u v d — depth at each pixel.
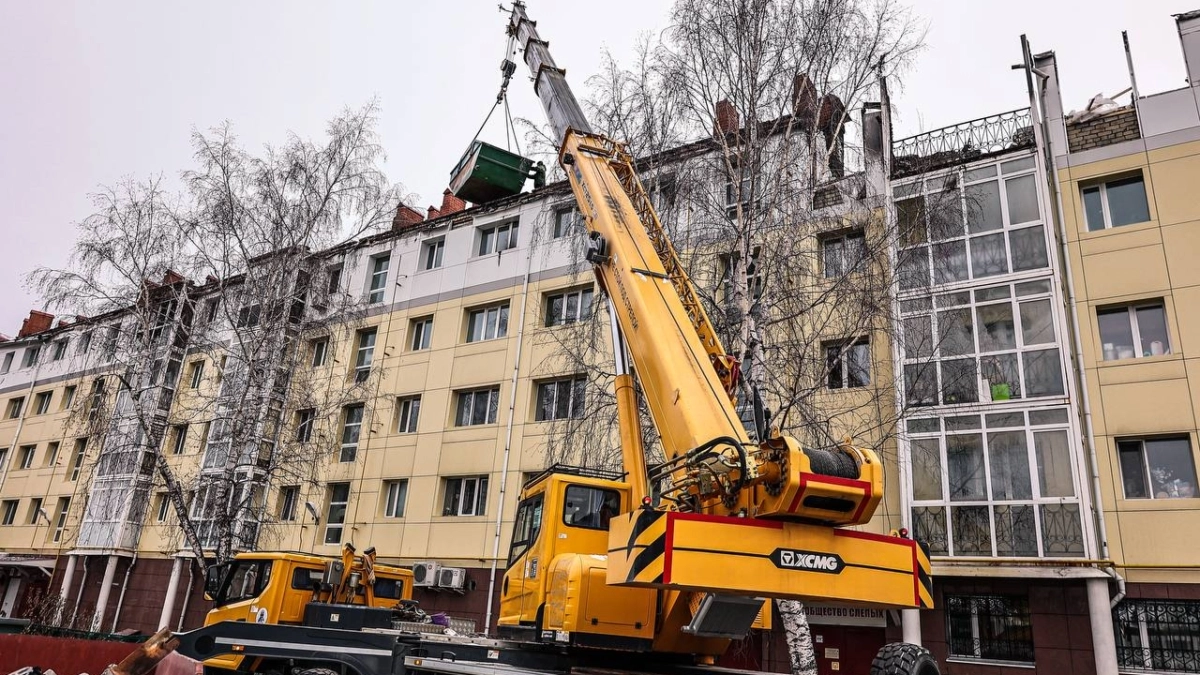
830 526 5.07
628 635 7.07
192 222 19.30
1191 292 14.41
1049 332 14.75
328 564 12.12
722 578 4.70
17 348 40.62
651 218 8.95
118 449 20.36
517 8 15.03
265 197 19.81
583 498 8.10
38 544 32.59
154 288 20.38
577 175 9.98
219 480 18.55
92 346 20.72
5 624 17.94
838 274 13.45
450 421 22.89
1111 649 12.77
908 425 15.25
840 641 15.38
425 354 24.34
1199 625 12.72
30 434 36.72
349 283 26.39
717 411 6.15
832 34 12.91
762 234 12.55
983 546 14.09
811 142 12.70
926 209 14.37
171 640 8.36
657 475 6.75
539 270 22.84
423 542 21.69
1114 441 14.33
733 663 15.33
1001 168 16.30
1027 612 13.91
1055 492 13.80
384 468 23.48
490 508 20.84
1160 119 15.68
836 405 15.72
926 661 6.18
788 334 12.53
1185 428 13.76
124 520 28.03
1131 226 15.36
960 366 15.19
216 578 12.36
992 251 15.84
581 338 14.99
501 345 22.72
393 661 8.62
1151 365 14.41
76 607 27.34
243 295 20.11
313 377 25.59
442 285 25.09
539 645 7.65
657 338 6.94
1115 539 13.75
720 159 13.09
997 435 14.57
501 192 18.00
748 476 5.00
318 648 8.71
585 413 13.51
